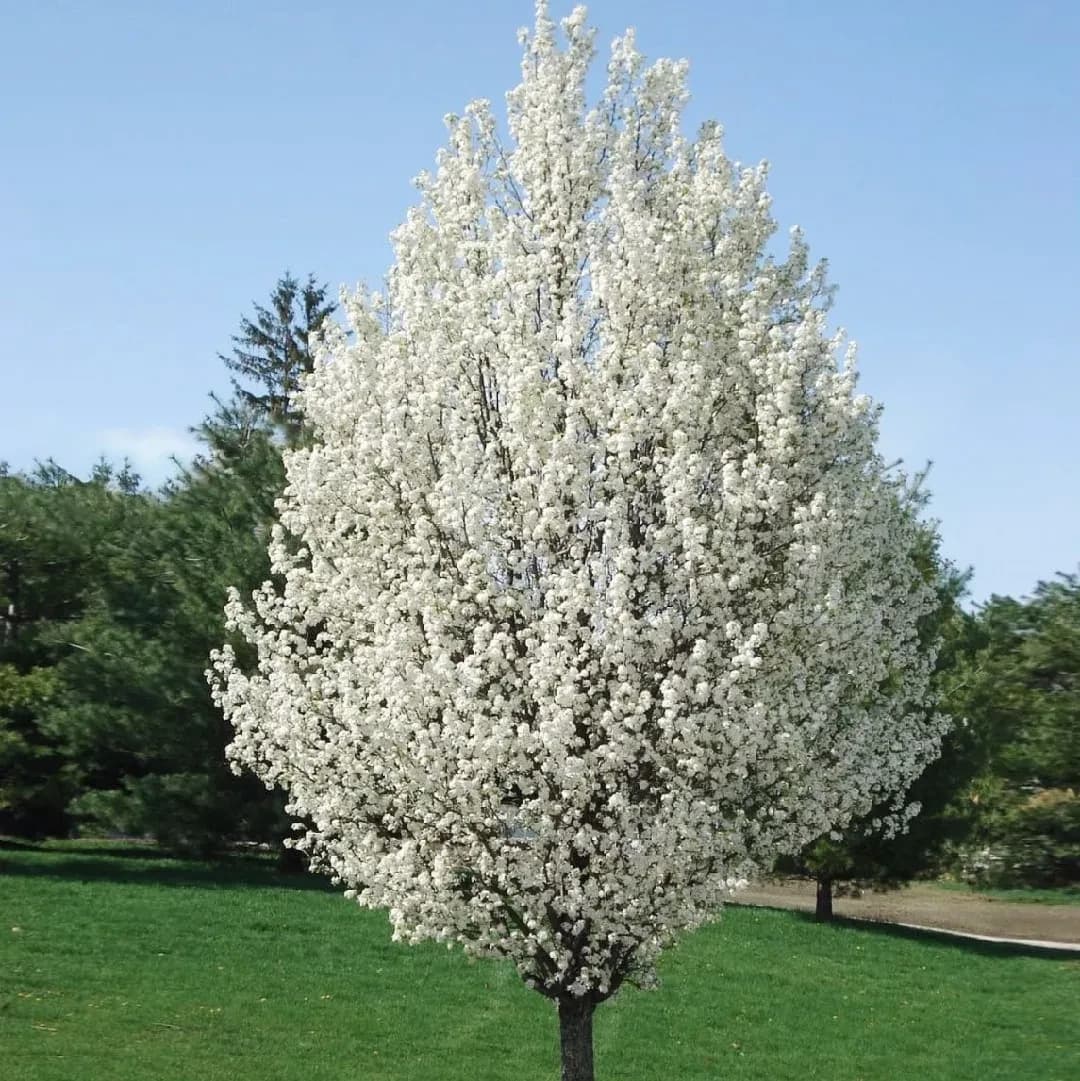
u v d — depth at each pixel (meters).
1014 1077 17.25
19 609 32.22
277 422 31.95
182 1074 14.97
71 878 27.27
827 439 10.32
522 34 11.71
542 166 11.27
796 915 29.42
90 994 18.11
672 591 9.74
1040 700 25.28
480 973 21.11
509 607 10.02
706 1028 19.12
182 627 27.67
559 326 10.62
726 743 9.67
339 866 10.91
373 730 9.91
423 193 11.95
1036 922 33.72
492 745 9.47
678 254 10.66
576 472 9.93
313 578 11.35
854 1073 17.28
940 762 25.11
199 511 30.00
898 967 24.00
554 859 9.73
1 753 27.41
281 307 49.59
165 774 28.77
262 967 20.56
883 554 11.50
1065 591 26.75
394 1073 15.93
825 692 10.50
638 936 10.07
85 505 34.41
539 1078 16.11
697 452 10.31
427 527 10.19
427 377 10.78
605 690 9.85
